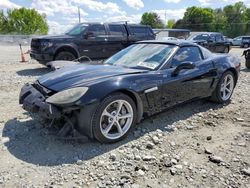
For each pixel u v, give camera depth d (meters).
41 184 2.82
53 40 9.34
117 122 3.69
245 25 77.44
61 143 3.68
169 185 2.81
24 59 13.29
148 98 3.98
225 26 79.00
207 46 15.88
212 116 4.80
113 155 3.33
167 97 4.27
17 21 62.62
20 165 3.16
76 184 2.82
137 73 3.95
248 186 2.79
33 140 3.77
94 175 2.97
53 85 3.67
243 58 14.89
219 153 3.46
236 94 6.32
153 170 3.07
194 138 3.90
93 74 3.85
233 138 3.91
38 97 3.65
